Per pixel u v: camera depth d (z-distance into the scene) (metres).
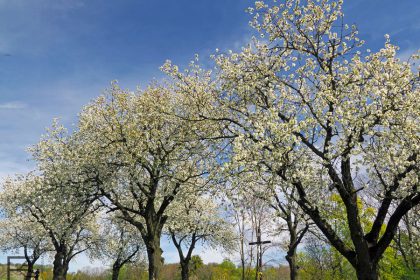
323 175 14.78
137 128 24.84
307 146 15.28
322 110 15.66
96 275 76.88
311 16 16.70
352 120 13.80
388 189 14.66
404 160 14.01
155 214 25.73
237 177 15.83
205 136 21.11
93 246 43.81
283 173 15.00
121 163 25.12
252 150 14.79
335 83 15.80
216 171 18.36
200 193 23.86
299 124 13.95
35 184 27.81
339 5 16.36
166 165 25.14
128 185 26.09
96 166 25.14
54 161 27.14
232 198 17.56
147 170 25.95
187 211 38.41
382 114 13.80
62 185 25.22
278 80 16.95
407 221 24.19
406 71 14.55
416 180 13.62
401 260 28.36
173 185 25.67
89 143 26.41
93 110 26.56
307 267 33.50
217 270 57.28
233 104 18.17
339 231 26.69
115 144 25.20
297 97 16.78
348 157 14.13
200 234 41.69
